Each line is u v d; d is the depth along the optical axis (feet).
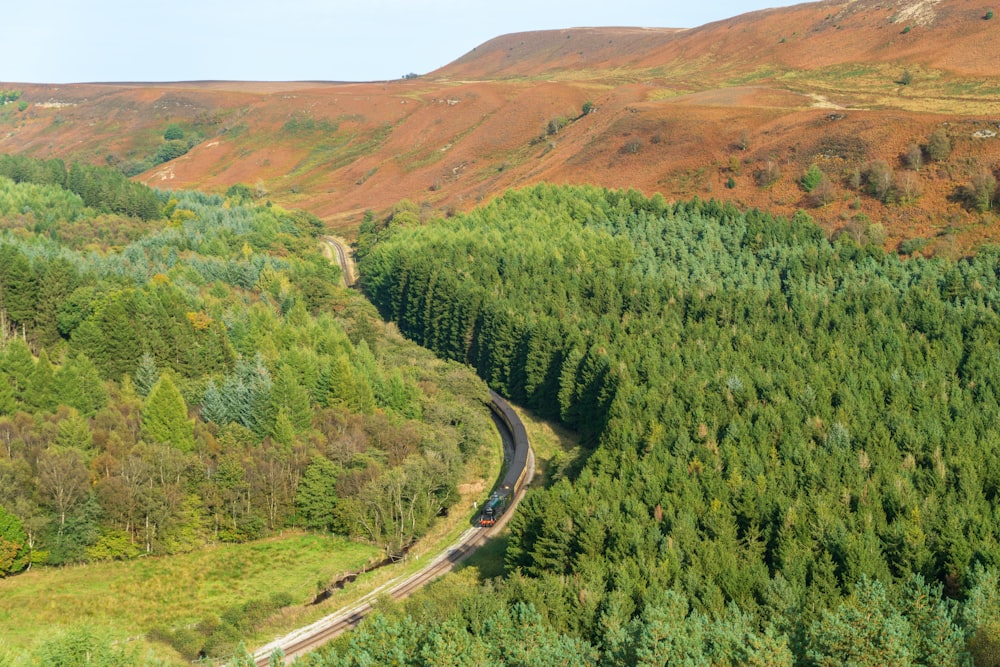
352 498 354.74
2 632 268.82
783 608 232.94
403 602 281.33
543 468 417.08
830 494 291.38
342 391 422.00
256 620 283.59
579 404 451.53
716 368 415.03
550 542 281.13
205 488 348.18
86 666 217.36
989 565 244.22
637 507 285.64
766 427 342.64
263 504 353.72
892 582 251.80
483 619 234.58
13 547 302.25
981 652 208.23
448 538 349.41
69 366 393.29
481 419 459.73
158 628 279.49
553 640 220.84
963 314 460.96
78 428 348.38
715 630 212.84
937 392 379.14
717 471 309.01
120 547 324.60
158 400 367.66
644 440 344.28
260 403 393.29
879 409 364.99
